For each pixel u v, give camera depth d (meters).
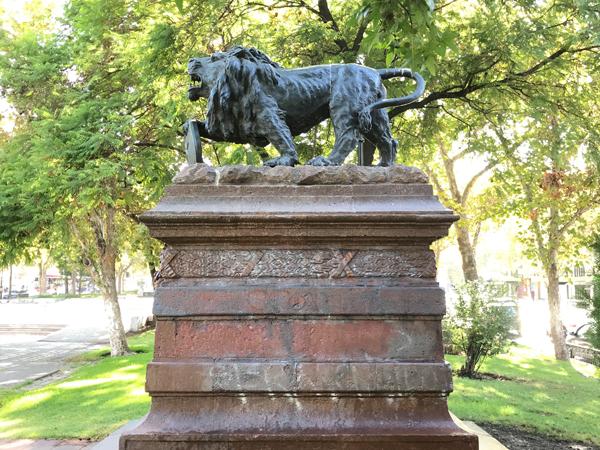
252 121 3.67
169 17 8.80
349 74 3.78
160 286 3.13
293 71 3.77
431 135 11.12
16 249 11.74
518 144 10.53
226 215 3.10
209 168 3.36
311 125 3.90
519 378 10.40
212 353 3.05
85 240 14.76
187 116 9.57
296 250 3.19
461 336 10.34
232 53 3.73
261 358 3.04
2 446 5.91
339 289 3.11
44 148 9.28
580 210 12.96
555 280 13.88
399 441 2.89
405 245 3.21
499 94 9.98
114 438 3.98
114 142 9.29
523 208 12.66
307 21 8.95
